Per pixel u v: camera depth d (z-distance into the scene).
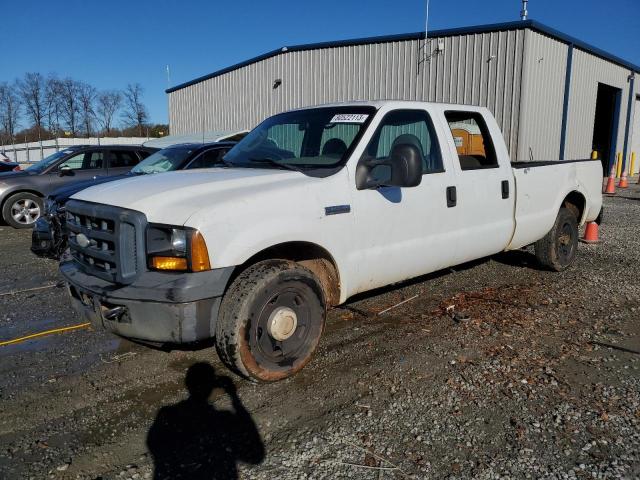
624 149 26.27
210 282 3.18
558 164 6.17
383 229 4.18
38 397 3.53
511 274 6.50
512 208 5.46
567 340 4.39
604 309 5.18
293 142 4.60
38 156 50.34
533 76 15.80
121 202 3.42
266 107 22.11
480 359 4.02
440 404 3.36
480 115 5.33
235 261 3.28
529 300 5.45
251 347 3.41
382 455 2.85
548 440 2.97
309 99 20.20
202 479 2.67
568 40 17.34
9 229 10.77
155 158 9.07
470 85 16.17
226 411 3.32
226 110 24.69
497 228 5.29
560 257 6.48
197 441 3.00
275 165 4.22
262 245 3.40
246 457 2.85
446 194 4.68
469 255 5.09
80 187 7.26
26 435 3.09
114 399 3.50
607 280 6.24
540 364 3.93
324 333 4.59
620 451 2.87
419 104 4.73
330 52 19.27
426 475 2.69
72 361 4.10
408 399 3.43
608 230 9.98
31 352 4.29
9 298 5.77
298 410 3.32
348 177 3.97
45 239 6.92
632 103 25.98
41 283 6.40
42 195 10.86
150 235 3.25
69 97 65.38
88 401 3.47
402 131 4.48
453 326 4.71
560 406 3.33
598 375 3.76
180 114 28.72
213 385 3.67
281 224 3.50
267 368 3.52
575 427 3.10
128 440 3.03
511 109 15.55
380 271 4.23
